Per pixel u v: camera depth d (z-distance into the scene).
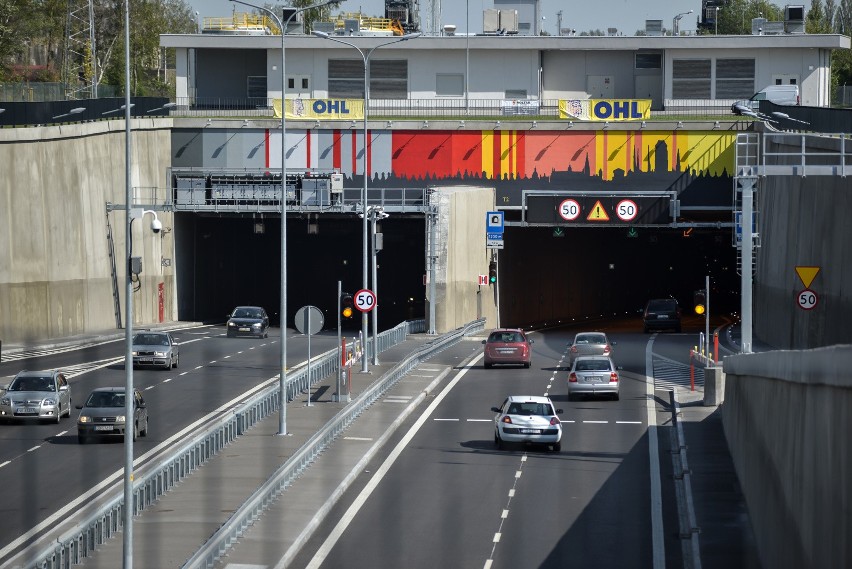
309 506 59.72
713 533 56.38
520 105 195.12
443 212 163.25
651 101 185.75
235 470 66.62
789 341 133.12
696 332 171.12
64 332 146.25
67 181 148.25
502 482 68.94
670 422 91.06
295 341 152.12
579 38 196.00
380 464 74.25
